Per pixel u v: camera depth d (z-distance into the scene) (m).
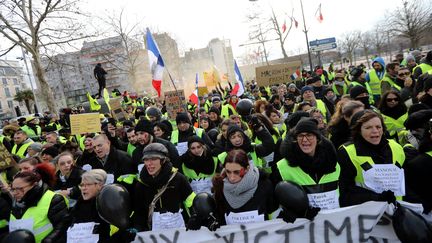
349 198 3.09
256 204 3.15
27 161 4.45
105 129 6.26
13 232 3.28
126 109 13.65
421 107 4.09
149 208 3.59
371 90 8.30
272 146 4.63
